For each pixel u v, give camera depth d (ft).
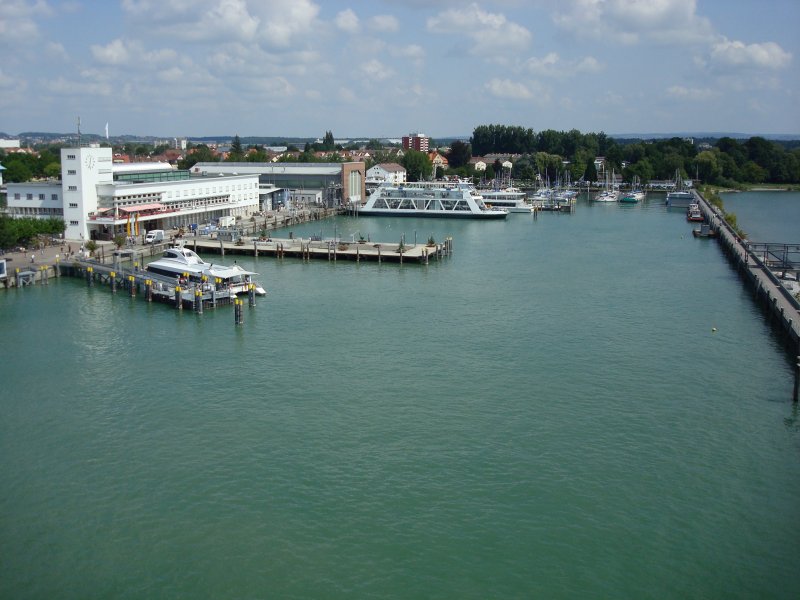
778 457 204.44
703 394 248.73
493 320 340.39
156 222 580.30
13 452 206.39
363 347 297.94
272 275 449.06
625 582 153.79
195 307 354.74
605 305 371.35
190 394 247.50
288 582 153.28
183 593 150.20
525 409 234.99
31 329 323.78
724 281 433.48
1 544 165.17
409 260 495.82
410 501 181.16
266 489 186.70
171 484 189.26
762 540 167.32
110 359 283.18
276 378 262.26
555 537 167.84
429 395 246.27
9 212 549.13
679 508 179.22
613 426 222.89
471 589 151.43
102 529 170.71
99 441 213.05
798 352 279.69
